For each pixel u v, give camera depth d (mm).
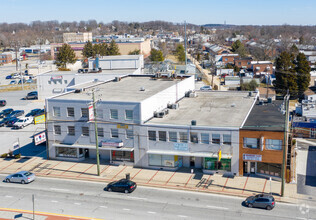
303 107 78812
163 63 145375
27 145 67438
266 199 40219
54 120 57906
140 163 54281
